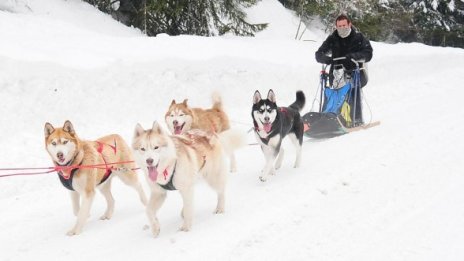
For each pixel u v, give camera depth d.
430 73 14.45
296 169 6.68
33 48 9.62
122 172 5.53
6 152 7.07
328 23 21.67
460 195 5.46
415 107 10.06
